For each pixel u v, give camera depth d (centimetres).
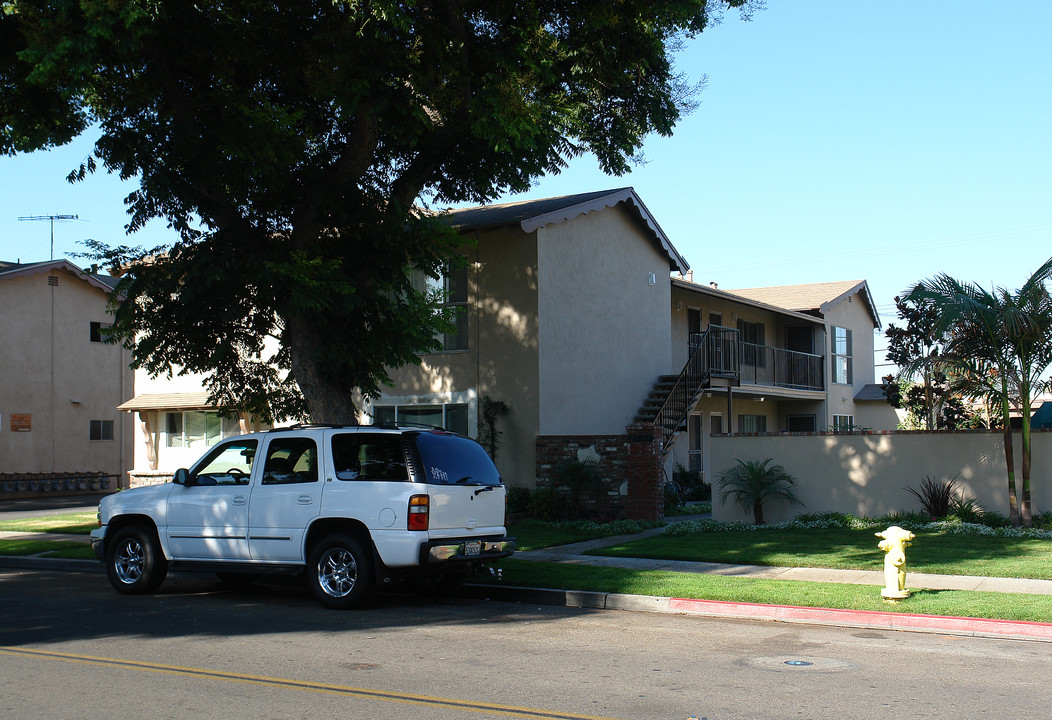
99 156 1420
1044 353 1609
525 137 1488
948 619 953
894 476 1802
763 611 1039
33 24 1266
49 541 1817
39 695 680
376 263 1598
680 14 1585
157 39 1396
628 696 675
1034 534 1553
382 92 1431
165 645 870
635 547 1546
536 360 2120
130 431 4019
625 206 2503
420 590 1268
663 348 2675
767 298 3550
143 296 1541
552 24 1680
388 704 654
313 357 1562
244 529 1151
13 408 3553
